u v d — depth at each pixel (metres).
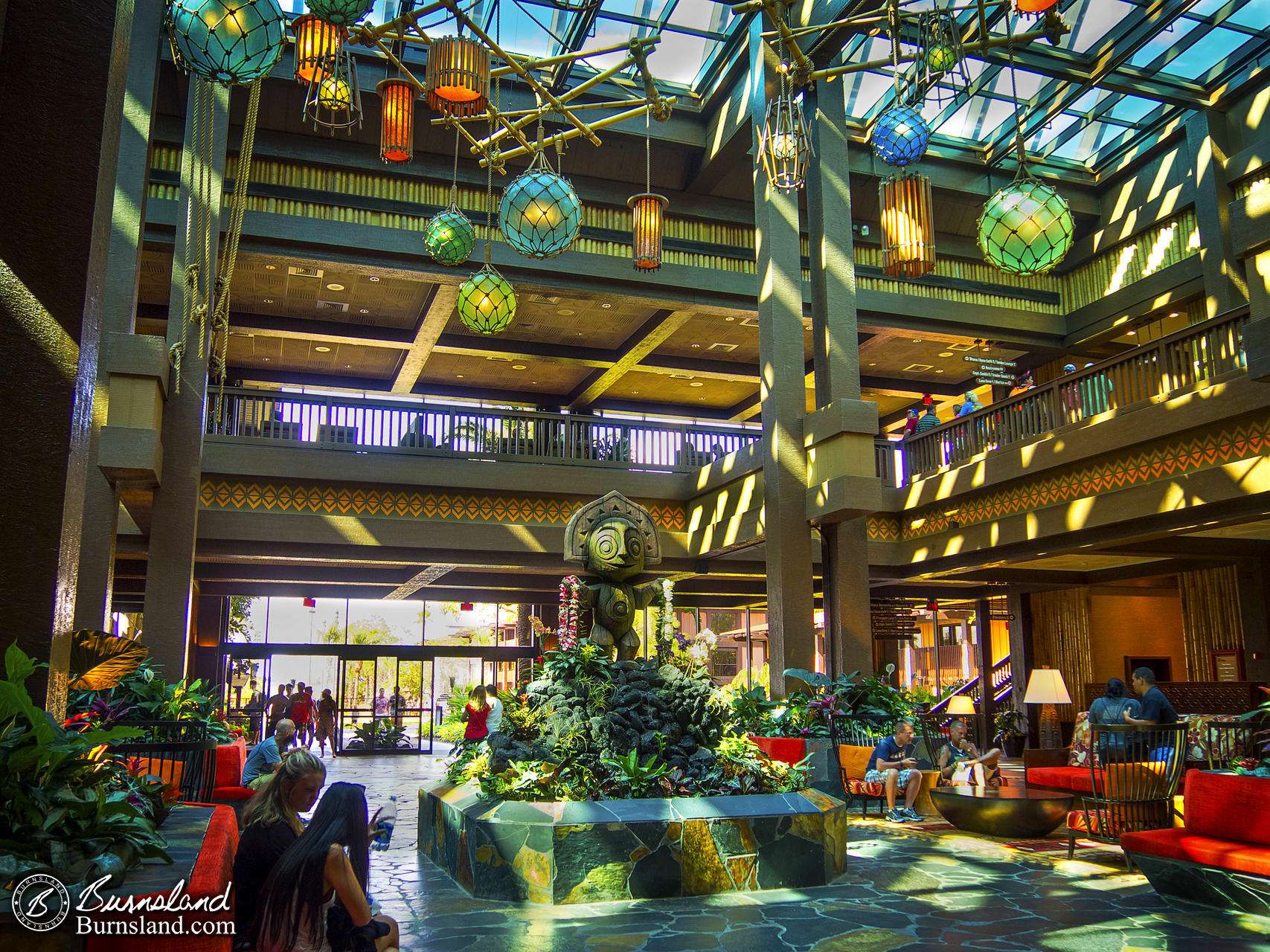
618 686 7.93
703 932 5.49
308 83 6.31
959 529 13.47
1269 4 13.55
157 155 14.12
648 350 18.45
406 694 20.78
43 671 3.47
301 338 17.88
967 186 17.27
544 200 6.89
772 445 13.05
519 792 6.86
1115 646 18.23
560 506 15.47
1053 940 5.22
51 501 3.58
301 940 3.17
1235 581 15.97
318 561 14.48
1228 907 5.79
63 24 3.94
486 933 5.52
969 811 8.68
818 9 12.42
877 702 12.10
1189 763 9.62
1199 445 9.81
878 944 5.21
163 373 10.70
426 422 16.28
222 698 18.59
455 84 6.48
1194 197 15.73
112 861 2.90
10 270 3.69
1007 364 19.38
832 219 13.40
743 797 6.99
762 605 21.30
